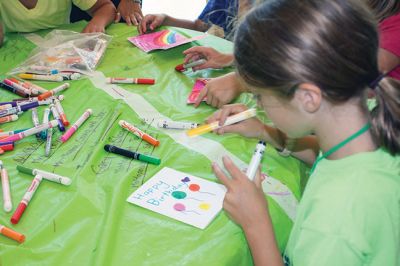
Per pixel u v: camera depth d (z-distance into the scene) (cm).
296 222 60
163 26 143
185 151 79
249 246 60
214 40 132
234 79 94
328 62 48
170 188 69
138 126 87
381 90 52
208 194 67
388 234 52
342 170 55
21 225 61
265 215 60
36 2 138
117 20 149
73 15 171
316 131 58
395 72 90
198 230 60
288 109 54
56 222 61
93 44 125
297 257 52
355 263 49
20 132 82
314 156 82
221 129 82
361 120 55
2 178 70
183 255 56
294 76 49
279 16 50
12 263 54
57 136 83
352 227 49
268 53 50
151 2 289
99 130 85
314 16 48
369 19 51
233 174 63
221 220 62
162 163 75
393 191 52
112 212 62
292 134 59
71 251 56
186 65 112
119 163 75
